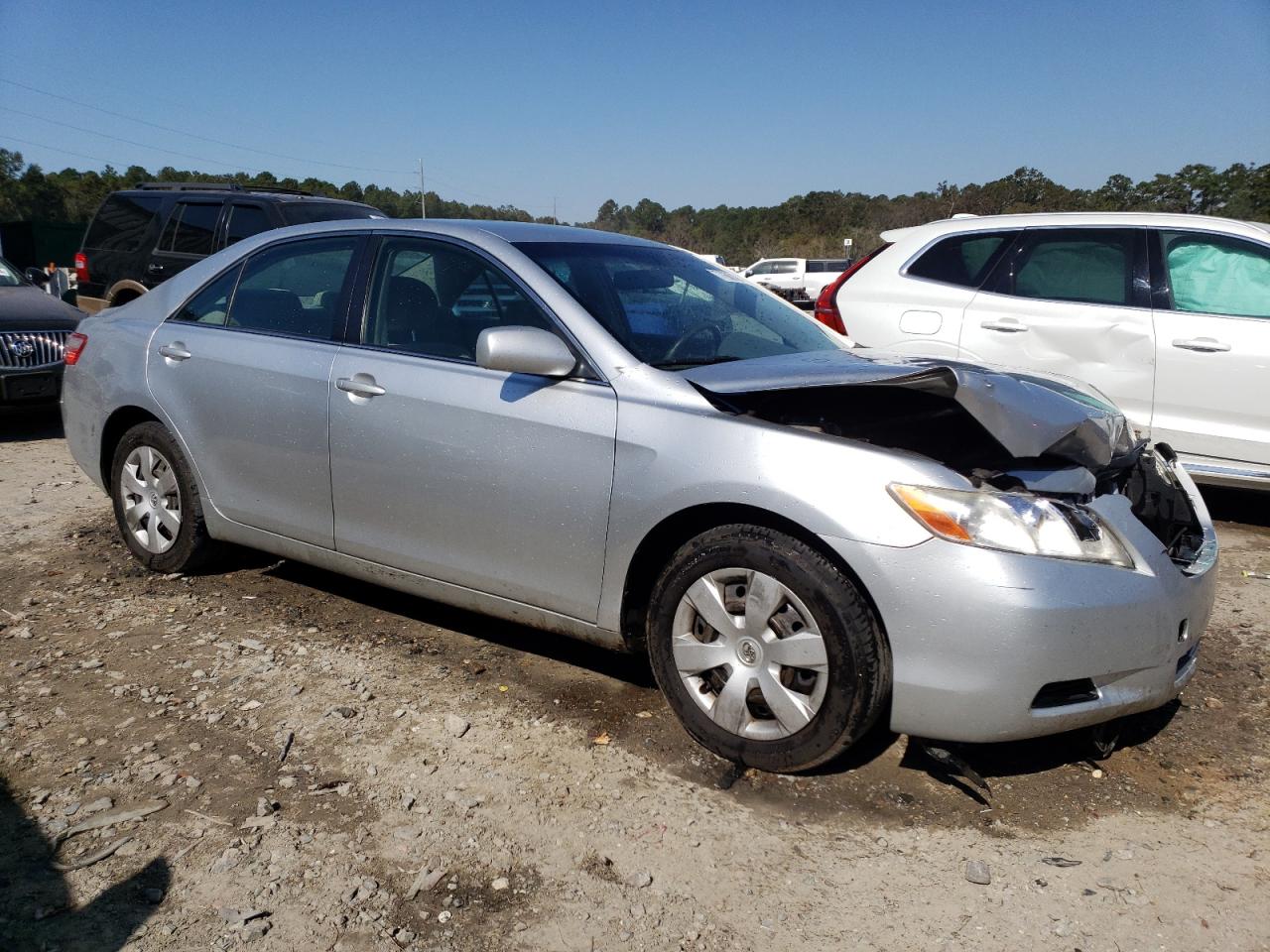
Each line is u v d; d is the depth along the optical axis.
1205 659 4.04
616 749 3.20
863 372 3.13
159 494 4.60
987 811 2.91
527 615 3.53
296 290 4.21
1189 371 5.68
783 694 2.95
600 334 3.38
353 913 2.40
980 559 2.70
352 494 3.85
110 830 2.71
